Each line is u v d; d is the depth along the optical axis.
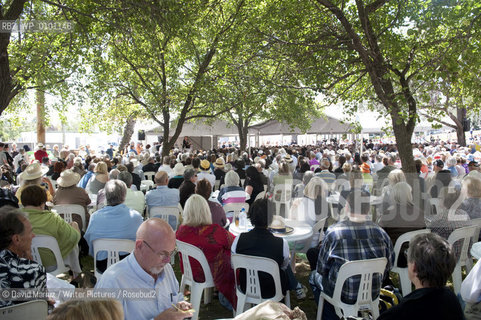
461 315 1.93
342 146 22.62
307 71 7.80
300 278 5.10
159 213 5.64
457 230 3.93
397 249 3.94
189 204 3.79
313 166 12.02
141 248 2.12
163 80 11.54
